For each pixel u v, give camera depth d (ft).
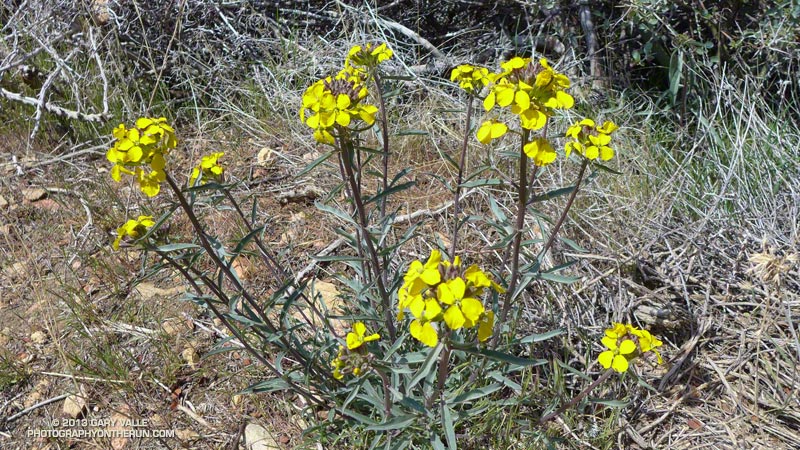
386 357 1.46
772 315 2.15
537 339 1.72
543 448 1.79
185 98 3.49
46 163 3.04
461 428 1.83
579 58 3.46
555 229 1.57
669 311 2.12
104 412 2.01
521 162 1.42
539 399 1.90
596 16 3.38
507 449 1.72
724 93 3.05
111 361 2.06
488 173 2.77
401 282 1.77
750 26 3.11
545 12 3.37
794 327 2.10
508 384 1.56
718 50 3.03
